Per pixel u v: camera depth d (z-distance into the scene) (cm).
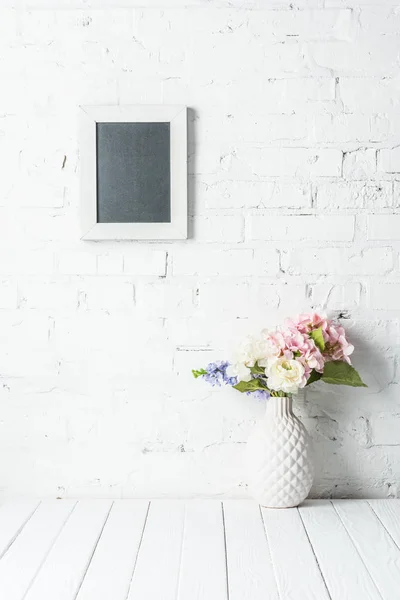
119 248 209
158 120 205
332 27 207
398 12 206
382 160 207
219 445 211
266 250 209
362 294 209
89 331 210
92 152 206
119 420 211
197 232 209
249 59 207
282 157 208
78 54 207
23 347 210
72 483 211
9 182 209
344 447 211
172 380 210
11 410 211
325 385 210
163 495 211
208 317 210
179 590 146
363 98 207
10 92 208
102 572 155
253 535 177
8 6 207
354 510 196
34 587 147
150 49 207
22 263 210
